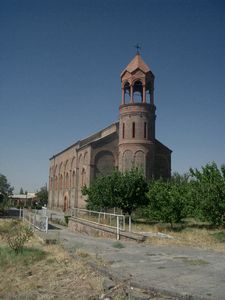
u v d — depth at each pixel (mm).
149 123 45469
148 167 44688
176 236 19375
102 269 10008
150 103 46094
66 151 64375
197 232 21422
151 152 45219
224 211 21875
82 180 51781
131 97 45688
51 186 76188
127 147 45000
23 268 11562
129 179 30359
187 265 10719
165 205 24297
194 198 23609
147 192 28656
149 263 11094
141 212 31062
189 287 8086
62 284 9359
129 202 30094
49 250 14008
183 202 24125
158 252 13453
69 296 8359
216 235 19422
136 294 7984
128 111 45531
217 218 22141
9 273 11219
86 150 50031
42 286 9422
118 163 46844
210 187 22312
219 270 9961
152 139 45656
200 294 7496
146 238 17156
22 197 104500
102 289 8531
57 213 57906
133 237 17578
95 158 48312
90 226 23984
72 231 28000
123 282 8766
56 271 10641
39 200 90312
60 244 15914
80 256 12180
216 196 21984
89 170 47875
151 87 46344
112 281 9141
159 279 8859
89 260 11391
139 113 45188
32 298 8500
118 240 18422
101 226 22766
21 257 12758
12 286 9633
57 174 71188
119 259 11812
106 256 12430
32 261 12305
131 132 45156
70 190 59562
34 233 21656
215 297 7289
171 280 8750
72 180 58500
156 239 16953
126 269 10125
